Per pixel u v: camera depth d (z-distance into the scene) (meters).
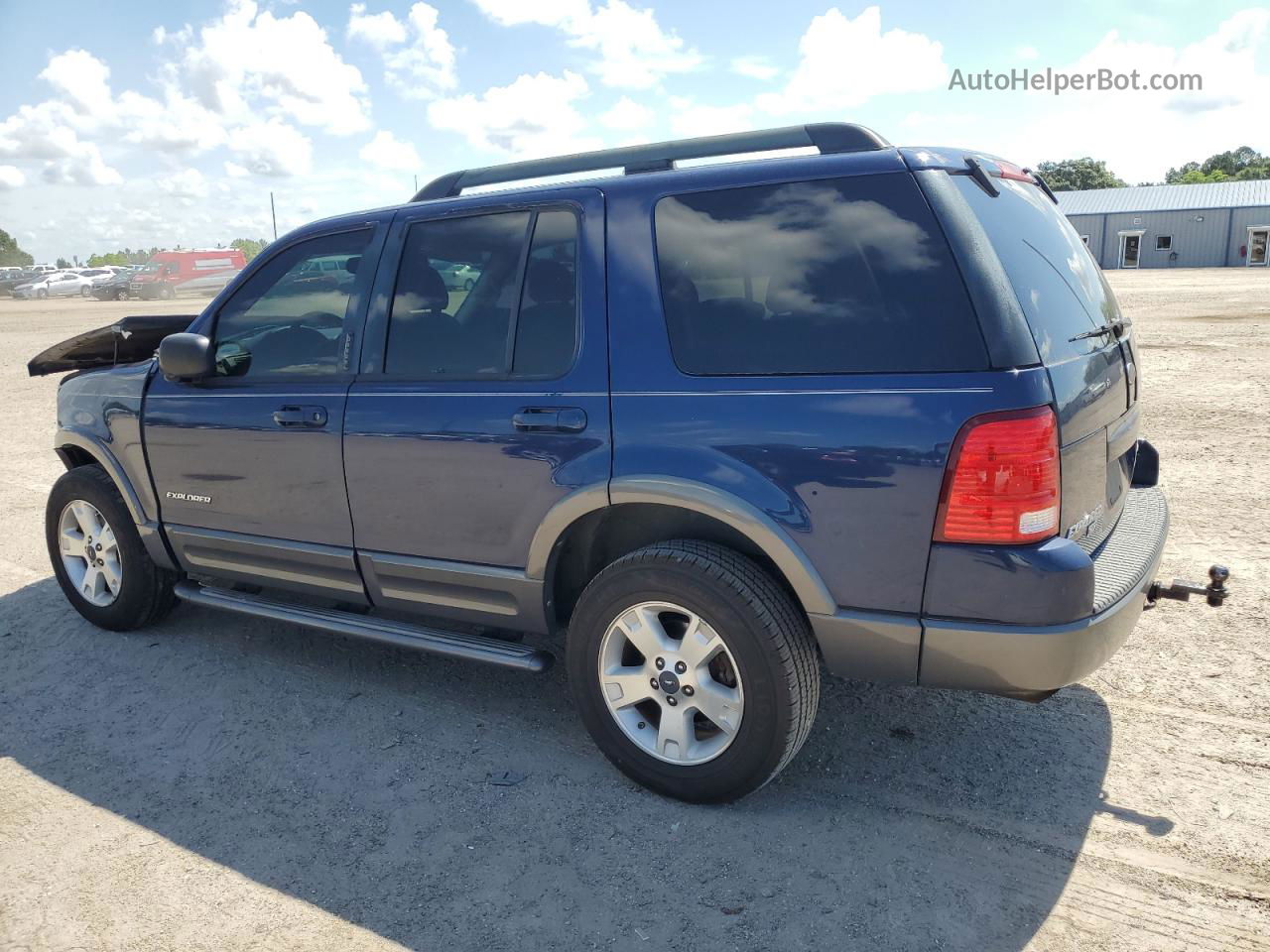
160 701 3.80
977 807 2.92
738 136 2.99
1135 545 2.95
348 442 3.42
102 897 2.64
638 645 2.94
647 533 3.21
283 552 3.74
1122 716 3.44
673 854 2.74
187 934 2.48
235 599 3.98
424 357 3.34
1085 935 2.37
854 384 2.56
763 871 2.65
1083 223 55.28
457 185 3.53
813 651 2.82
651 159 3.12
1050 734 3.34
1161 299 23.50
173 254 43.78
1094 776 3.07
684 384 2.80
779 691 2.72
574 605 3.31
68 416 4.39
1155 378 10.88
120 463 4.18
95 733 3.58
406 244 3.44
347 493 3.48
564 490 2.98
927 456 2.47
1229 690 3.59
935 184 2.55
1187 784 3.00
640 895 2.57
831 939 2.38
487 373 3.18
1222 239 51.34
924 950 2.34
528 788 3.11
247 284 3.86
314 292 3.67
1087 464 2.70
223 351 3.88
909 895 2.54
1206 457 7.09
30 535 6.22
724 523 2.78
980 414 2.40
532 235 3.15
